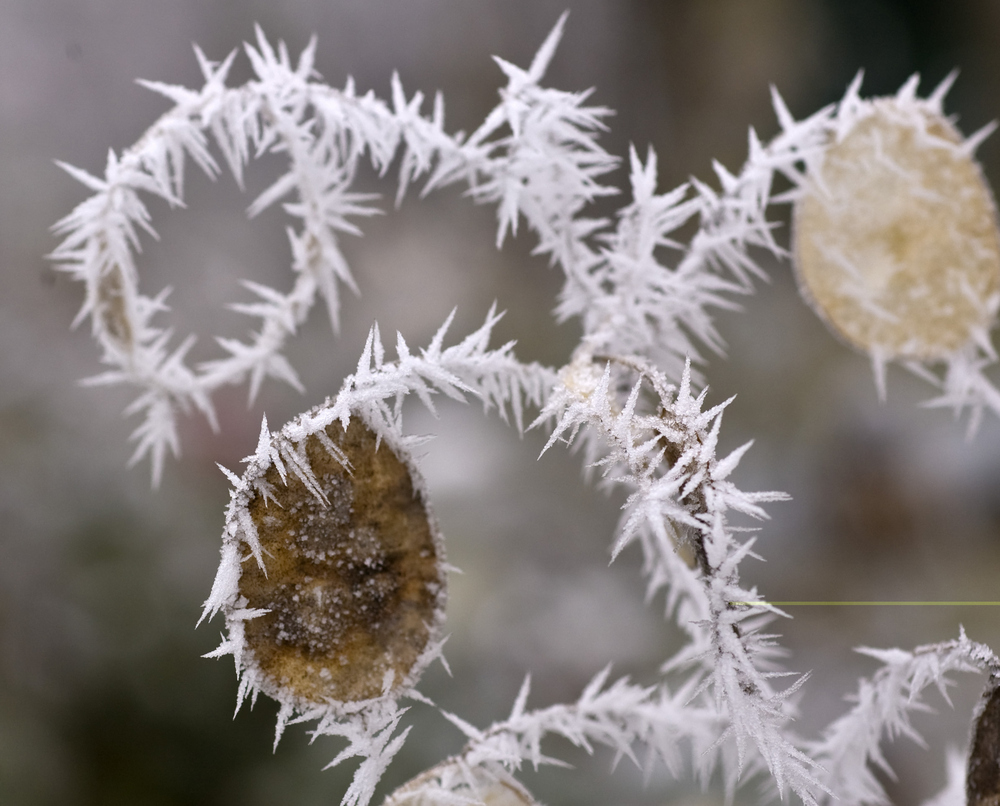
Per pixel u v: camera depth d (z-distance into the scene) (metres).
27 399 2.30
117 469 2.19
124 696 1.82
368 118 0.75
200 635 1.91
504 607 2.20
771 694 0.69
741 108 3.93
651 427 0.69
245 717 1.84
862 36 4.03
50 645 1.86
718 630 0.68
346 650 0.70
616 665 2.08
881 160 0.75
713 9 3.86
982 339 0.76
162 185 0.74
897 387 2.90
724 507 0.68
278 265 3.03
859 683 0.74
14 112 3.06
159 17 3.31
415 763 1.76
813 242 0.75
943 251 0.75
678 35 3.88
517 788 0.72
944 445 2.70
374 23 3.60
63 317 2.58
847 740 0.74
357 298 3.07
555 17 3.79
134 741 1.79
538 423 0.71
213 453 2.31
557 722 0.73
